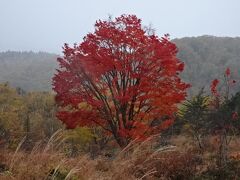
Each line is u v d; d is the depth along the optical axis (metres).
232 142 16.92
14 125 29.44
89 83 19.19
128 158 8.82
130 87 18.02
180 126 27.72
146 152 9.28
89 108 20.52
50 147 8.06
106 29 18.14
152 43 18.02
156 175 9.19
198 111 21.12
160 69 18.23
